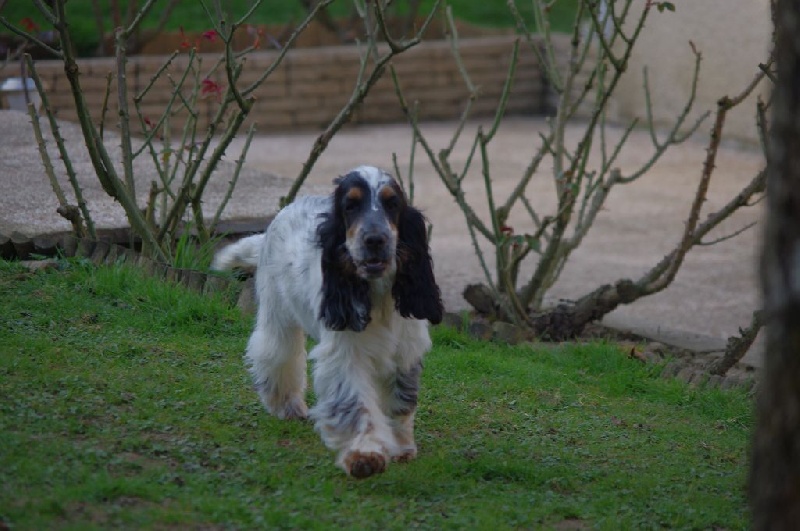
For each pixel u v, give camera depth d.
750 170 24.98
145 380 9.52
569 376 11.47
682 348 13.46
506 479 8.16
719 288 16.53
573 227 20.31
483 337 12.80
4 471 6.98
